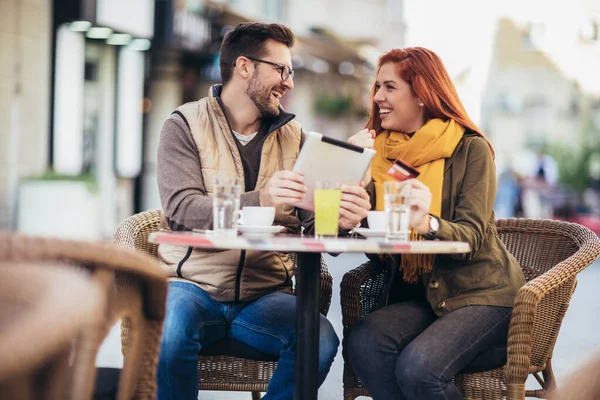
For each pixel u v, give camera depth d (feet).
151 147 53.83
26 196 36.01
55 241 4.58
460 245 8.09
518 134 114.83
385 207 8.66
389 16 88.79
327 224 8.76
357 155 9.21
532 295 9.39
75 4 40.91
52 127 41.39
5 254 4.30
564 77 115.65
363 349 9.91
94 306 3.48
